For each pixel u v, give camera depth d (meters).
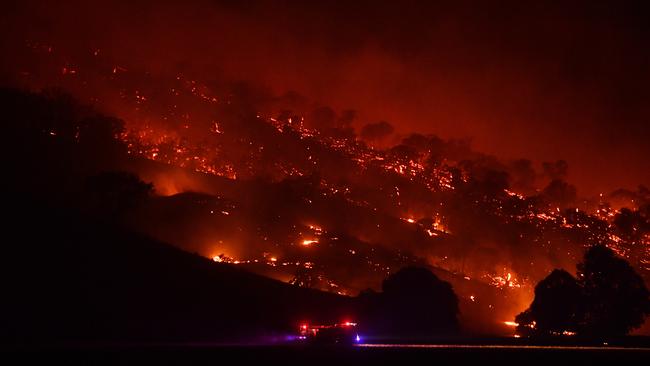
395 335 67.19
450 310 75.56
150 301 61.50
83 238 76.88
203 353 33.28
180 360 31.47
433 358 35.72
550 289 81.12
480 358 36.62
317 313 72.88
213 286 73.25
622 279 79.88
